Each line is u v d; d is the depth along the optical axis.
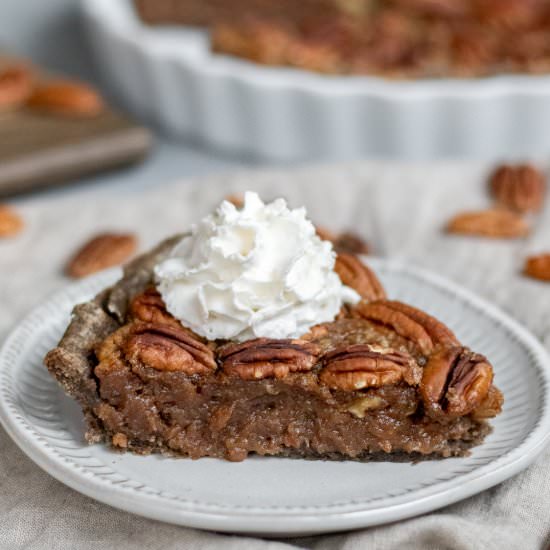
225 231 0.47
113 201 0.65
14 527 0.45
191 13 0.85
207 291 0.47
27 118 0.72
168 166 0.74
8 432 0.46
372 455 0.46
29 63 0.83
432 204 0.64
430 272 0.56
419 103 0.71
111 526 0.45
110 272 0.54
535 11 0.81
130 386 0.46
